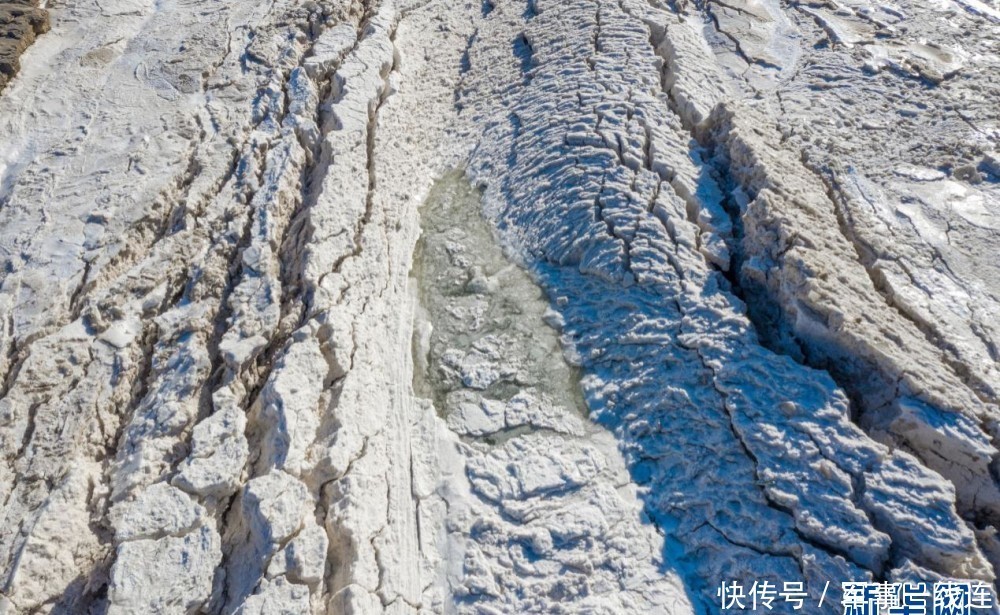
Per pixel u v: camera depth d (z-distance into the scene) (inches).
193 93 257.0
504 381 191.0
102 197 213.9
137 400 173.3
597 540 155.8
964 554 130.4
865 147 222.4
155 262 199.3
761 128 221.8
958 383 153.0
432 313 209.6
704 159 224.7
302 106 253.4
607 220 211.0
